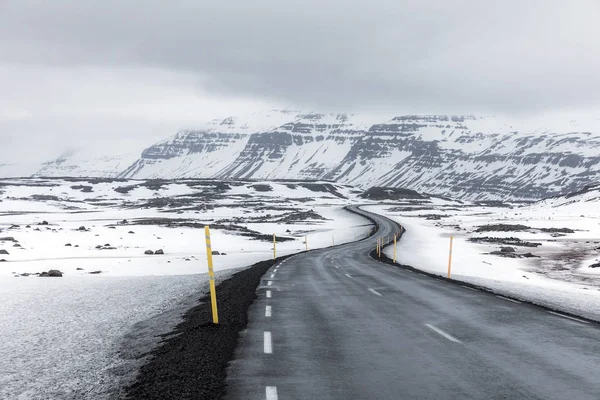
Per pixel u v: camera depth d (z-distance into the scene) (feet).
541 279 132.26
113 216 531.91
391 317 45.39
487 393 24.11
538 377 26.76
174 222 405.59
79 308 57.11
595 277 138.82
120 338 39.24
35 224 375.86
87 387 26.53
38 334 42.11
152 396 23.58
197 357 30.09
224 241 280.10
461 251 228.43
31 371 30.53
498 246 257.55
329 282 77.77
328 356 31.22
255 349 33.01
